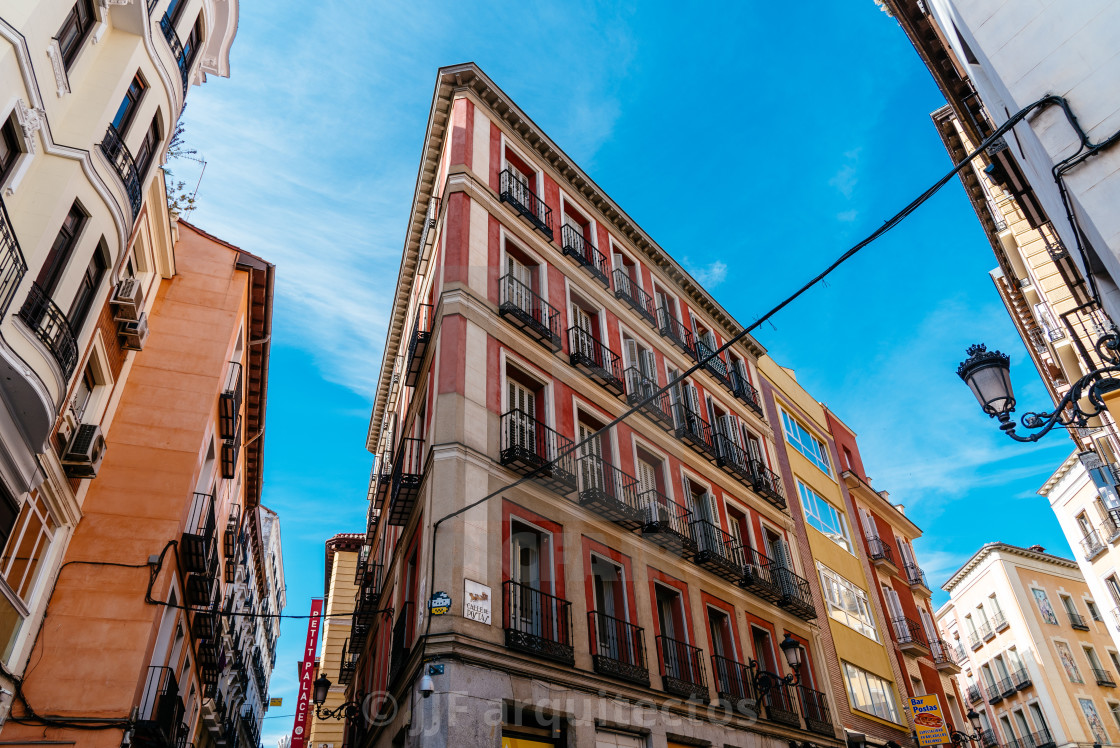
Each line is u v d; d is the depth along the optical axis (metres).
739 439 21.45
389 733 12.16
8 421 9.56
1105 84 6.26
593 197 20.12
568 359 16.09
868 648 22.17
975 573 39.16
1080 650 34.94
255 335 20.89
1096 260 6.85
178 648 17.12
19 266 9.30
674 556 15.66
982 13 7.22
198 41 15.11
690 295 23.19
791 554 20.62
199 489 17.67
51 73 10.35
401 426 20.67
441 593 10.70
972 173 18.59
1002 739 35.94
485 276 15.20
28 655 12.12
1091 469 16.72
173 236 17.83
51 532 12.88
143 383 16.20
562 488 13.64
